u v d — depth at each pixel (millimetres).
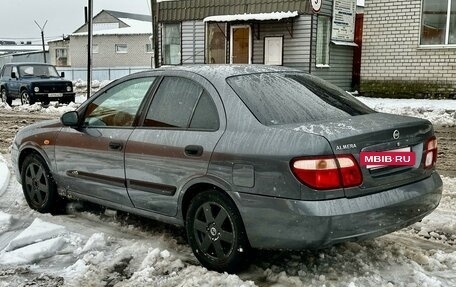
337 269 3953
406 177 3787
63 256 4387
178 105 4289
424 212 3885
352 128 3604
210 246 3975
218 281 3750
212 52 19281
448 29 15023
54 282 3859
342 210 3381
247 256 3799
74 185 5148
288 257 4176
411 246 4469
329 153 3389
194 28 19391
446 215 5266
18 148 5723
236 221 3746
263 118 3771
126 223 5156
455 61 14977
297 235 3443
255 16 17406
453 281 3773
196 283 3744
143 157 4352
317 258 4148
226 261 3850
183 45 19750
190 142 4012
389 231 3672
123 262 4207
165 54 20406
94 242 4570
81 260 4207
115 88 4922
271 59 17922
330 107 4102
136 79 4762
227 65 4492
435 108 13016
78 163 5023
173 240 4645
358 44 19062
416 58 15602
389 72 16156
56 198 5453
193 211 4047
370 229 3512
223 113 3934
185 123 4168
